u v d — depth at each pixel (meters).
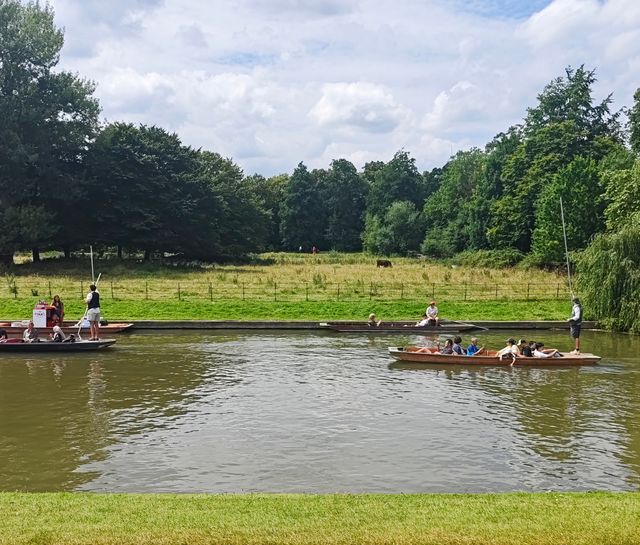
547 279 52.91
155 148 76.38
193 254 83.69
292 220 136.50
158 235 74.94
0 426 16.14
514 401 19.06
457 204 109.75
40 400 18.77
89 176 72.19
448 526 8.68
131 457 13.88
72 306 38.34
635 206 39.84
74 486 12.20
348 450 14.40
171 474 12.85
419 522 8.82
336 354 27.12
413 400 19.11
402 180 132.38
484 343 30.97
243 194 98.50
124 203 72.38
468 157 111.19
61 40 66.81
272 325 35.12
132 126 77.50
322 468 13.23
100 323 33.28
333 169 141.25
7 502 9.83
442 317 38.06
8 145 60.88
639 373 23.44
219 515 9.09
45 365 24.09
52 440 15.04
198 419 16.88
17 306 37.94
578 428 16.28
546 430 16.08
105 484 12.30
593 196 61.47
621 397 19.62
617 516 9.11
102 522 8.79
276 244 140.50
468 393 20.05
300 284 47.97
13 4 64.56
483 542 8.20
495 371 23.69
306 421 16.73
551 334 34.06
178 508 9.43
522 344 25.56
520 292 44.97
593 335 33.69
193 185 79.44
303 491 12.00
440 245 99.56
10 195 63.97
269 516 9.05
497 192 89.56
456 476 12.87
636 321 33.19
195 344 29.52
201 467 13.26
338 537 8.30
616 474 13.07
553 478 12.82
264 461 13.64
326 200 141.62
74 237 72.19
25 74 64.19
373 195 134.25
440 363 25.08
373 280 51.19
